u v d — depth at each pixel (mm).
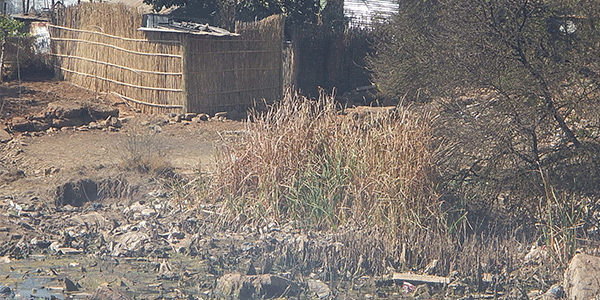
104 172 26531
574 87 20500
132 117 39844
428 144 21391
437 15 29891
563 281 16562
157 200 24266
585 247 18766
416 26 32750
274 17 45375
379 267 17906
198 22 55406
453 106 21594
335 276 17516
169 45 40594
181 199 23906
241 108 43344
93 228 21469
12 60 51125
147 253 19219
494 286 16688
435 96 22625
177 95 40625
